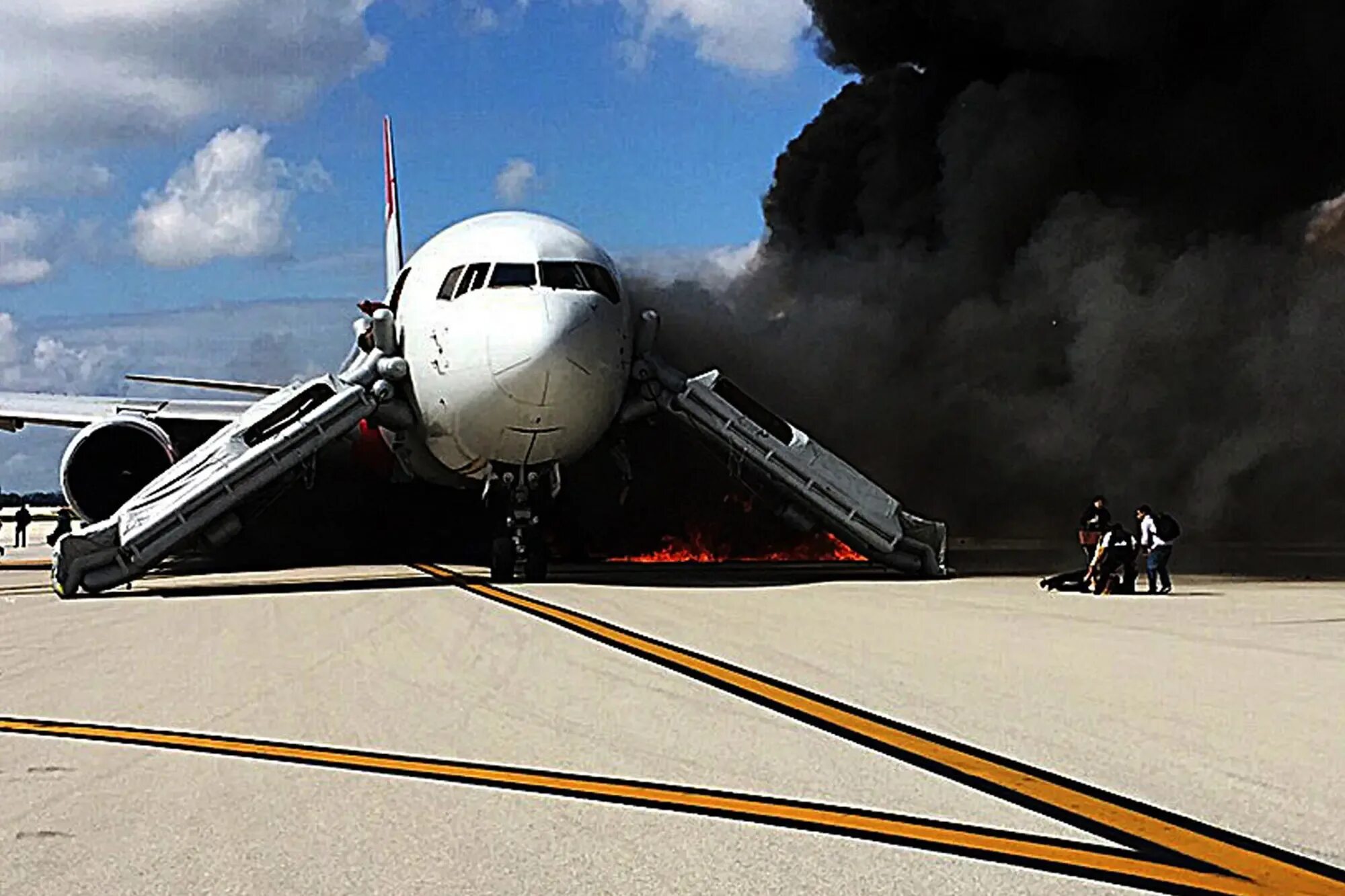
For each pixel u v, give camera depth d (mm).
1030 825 7500
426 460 26031
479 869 6738
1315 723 10336
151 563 23156
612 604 19906
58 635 16797
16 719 10930
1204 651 14594
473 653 14555
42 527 83562
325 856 6988
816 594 22078
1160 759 9102
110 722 10758
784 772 8781
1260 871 6648
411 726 10438
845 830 7414
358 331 25391
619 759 9211
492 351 22203
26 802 8172
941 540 26453
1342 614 18969
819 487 25828
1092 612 19094
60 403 29656
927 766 8930
